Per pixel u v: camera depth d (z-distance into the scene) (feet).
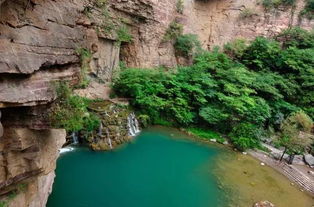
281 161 56.85
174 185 43.11
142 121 63.98
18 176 20.90
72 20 21.97
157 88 67.56
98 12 55.47
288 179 50.60
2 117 18.85
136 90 65.36
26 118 19.95
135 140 57.82
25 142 20.07
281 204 41.83
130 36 68.90
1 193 20.15
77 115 23.08
